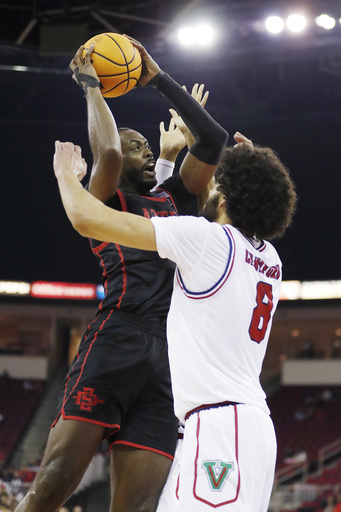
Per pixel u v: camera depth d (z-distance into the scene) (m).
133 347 3.49
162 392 3.55
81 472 3.32
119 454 3.49
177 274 2.89
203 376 2.73
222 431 2.65
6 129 24.19
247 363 2.81
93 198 2.81
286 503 19.17
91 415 3.35
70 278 26.83
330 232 24.91
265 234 2.92
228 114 21.42
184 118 3.82
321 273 25.38
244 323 2.81
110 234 2.71
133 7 14.31
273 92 20.53
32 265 26.64
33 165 25.25
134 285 3.59
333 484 20.78
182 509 2.61
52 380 30.12
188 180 3.98
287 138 23.08
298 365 28.14
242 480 2.59
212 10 16.06
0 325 32.25
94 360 3.45
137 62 3.74
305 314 27.64
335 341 31.59
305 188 24.55
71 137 24.11
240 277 2.81
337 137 23.38
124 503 3.41
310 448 24.61
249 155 2.94
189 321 2.80
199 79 20.22
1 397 28.12
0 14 14.85
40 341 32.38
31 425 26.75
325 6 15.65
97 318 3.63
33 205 25.98
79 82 3.64
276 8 15.81
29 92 21.03
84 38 14.35
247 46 17.02
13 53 17.42
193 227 2.77
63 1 14.43
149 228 2.72
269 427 2.74
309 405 27.20
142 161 3.90
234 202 2.91
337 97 21.09
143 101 21.38
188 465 2.65
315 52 17.19
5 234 26.23
